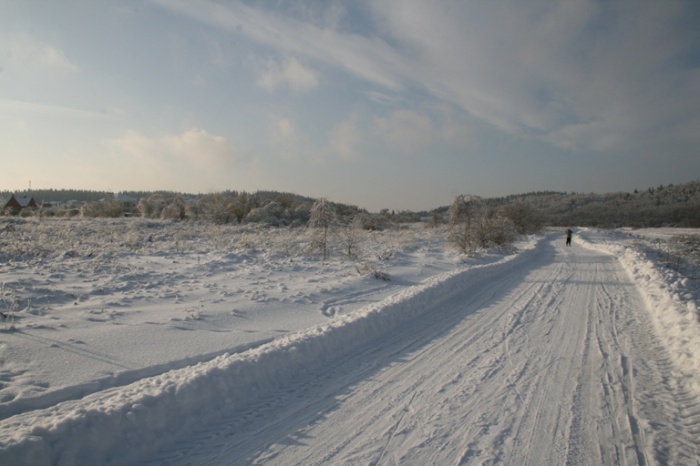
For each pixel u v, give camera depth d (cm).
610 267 2044
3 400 457
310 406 522
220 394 512
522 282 1542
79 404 460
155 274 1224
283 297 1062
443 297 1202
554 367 661
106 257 1434
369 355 718
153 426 436
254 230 3011
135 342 670
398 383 597
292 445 433
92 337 670
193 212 4100
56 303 856
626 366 662
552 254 2853
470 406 525
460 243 2288
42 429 383
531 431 465
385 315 912
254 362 581
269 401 533
